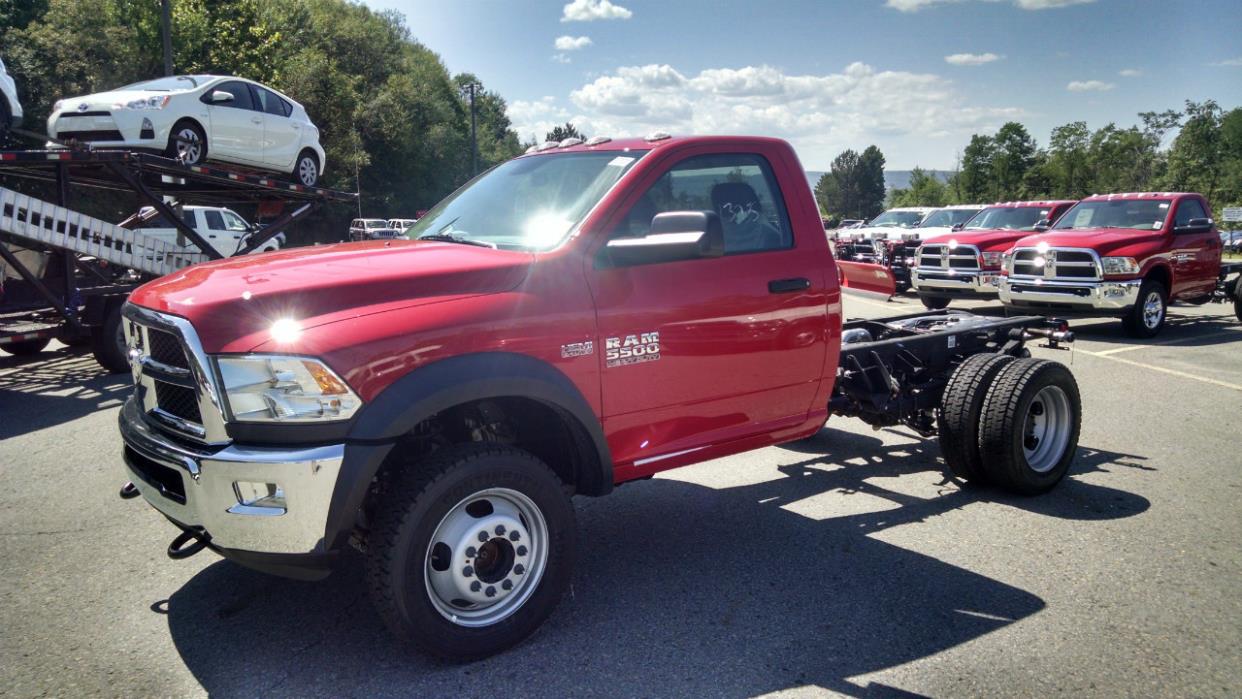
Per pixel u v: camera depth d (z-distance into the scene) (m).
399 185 61.59
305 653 3.32
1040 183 82.38
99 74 33.62
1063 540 4.46
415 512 3.01
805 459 6.06
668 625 3.54
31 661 3.25
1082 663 3.21
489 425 3.77
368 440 2.90
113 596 3.84
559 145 4.51
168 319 3.03
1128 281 11.71
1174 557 4.21
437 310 3.12
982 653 3.29
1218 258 13.08
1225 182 64.81
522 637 3.32
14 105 10.30
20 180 15.78
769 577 4.02
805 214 4.33
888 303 16.98
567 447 3.78
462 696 3.00
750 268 4.01
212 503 2.91
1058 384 5.12
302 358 2.86
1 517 4.91
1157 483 5.41
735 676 3.13
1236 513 4.84
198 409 3.02
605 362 3.52
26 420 7.30
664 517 4.89
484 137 88.19
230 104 12.45
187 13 34.81
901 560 4.21
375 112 57.62
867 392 5.22
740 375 4.00
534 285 3.37
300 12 59.00
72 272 8.97
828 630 3.48
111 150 9.24
